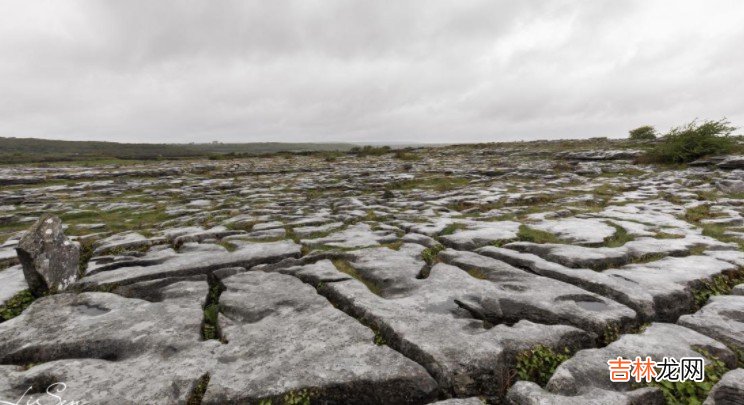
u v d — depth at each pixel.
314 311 6.28
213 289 7.82
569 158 39.25
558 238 10.62
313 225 13.60
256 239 11.68
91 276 8.27
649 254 8.73
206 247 10.55
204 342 5.40
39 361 5.22
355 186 26.12
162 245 11.12
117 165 49.97
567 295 6.54
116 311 6.46
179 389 4.39
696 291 6.88
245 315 6.30
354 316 6.36
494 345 5.01
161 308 6.59
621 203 16.53
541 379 4.75
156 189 26.97
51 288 7.32
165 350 5.22
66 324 6.02
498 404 4.49
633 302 6.17
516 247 9.73
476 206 16.97
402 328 5.50
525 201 17.75
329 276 7.83
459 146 69.12
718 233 10.81
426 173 32.75
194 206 18.69
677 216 13.32
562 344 5.20
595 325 5.56
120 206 18.88
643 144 43.69
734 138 31.34
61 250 7.75
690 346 5.04
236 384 4.41
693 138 29.61
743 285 6.89
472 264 8.34
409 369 4.58
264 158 66.81
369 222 13.93
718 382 4.30
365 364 4.71
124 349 5.31
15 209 18.39
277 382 4.43
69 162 59.09
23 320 6.18
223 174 37.06
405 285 7.34
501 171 31.38
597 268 8.18
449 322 5.70
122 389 4.40
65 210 17.86
